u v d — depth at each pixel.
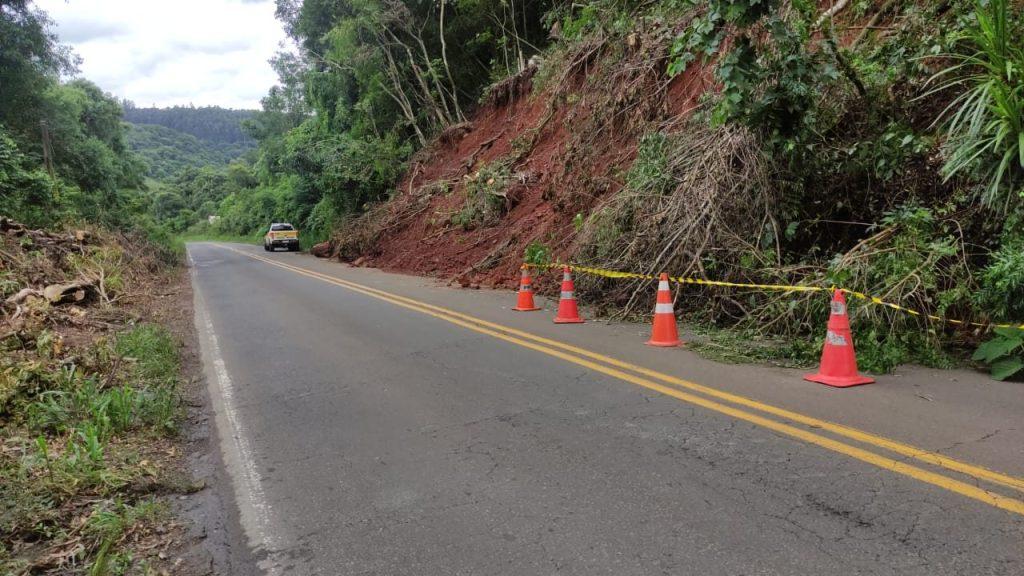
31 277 11.79
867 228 7.67
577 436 4.39
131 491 3.86
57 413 4.98
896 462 3.67
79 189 28.14
